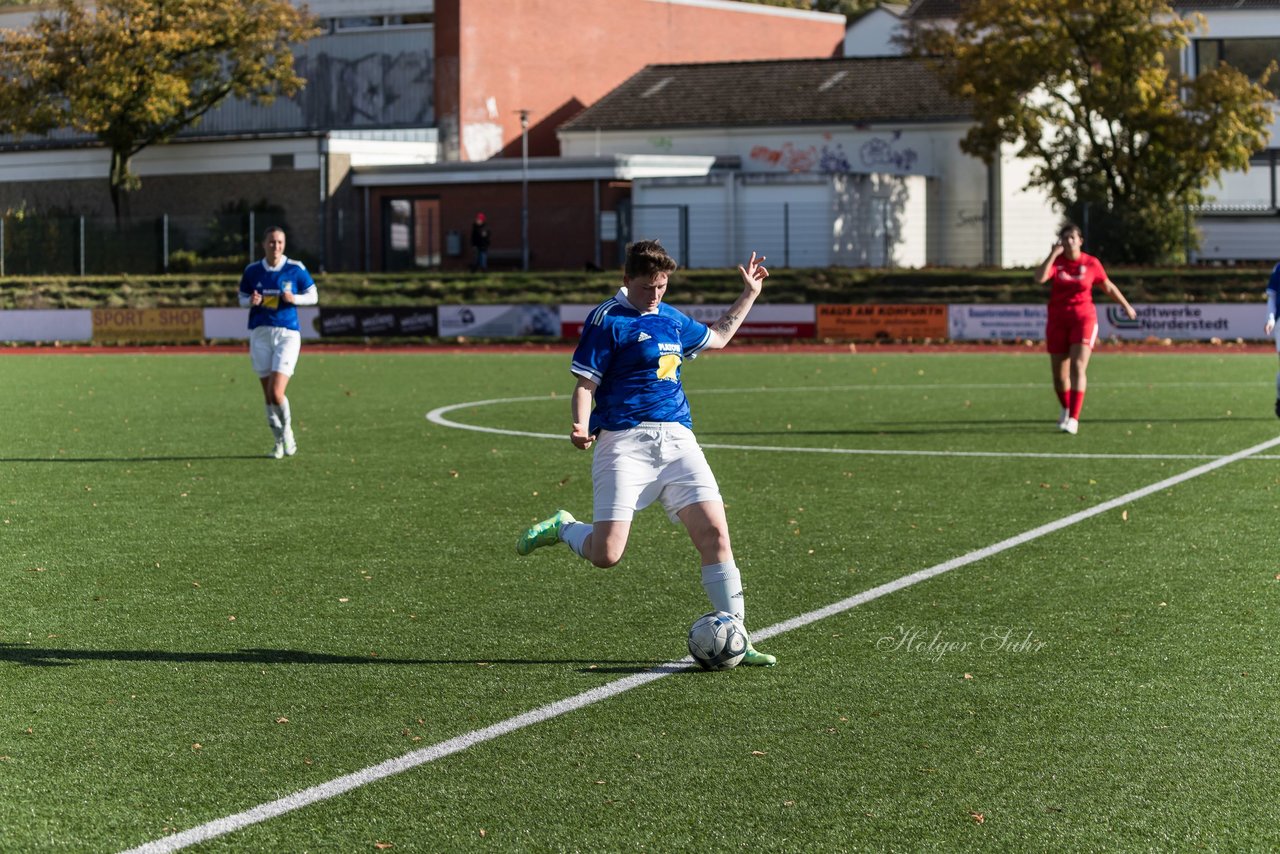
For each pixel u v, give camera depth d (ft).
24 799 48.29
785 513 102.63
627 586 79.87
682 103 469.16
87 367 267.59
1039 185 384.27
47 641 68.85
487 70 492.13
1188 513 100.89
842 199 393.70
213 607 75.61
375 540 93.91
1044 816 46.26
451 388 215.31
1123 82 363.15
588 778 49.85
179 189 468.75
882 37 583.58
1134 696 58.75
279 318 134.31
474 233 410.52
